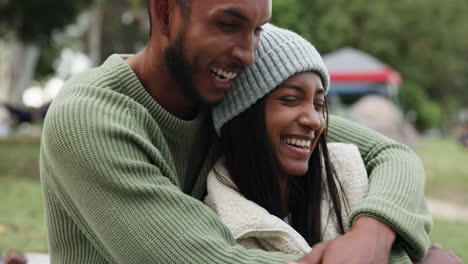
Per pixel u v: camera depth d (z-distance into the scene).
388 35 27.92
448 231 5.24
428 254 1.90
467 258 4.19
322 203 2.02
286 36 1.90
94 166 1.63
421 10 28.33
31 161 10.00
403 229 1.73
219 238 1.65
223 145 1.96
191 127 1.90
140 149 1.71
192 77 1.71
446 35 29.92
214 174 1.97
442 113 33.72
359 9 26.84
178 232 1.61
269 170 1.90
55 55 31.14
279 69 1.85
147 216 1.61
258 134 1.89
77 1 15.03
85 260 1.82
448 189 8.91
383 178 1.96
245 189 1.93
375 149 2.17
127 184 1.62
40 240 4.42
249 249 1.71
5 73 21.66
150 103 1.82
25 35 15.30
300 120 1.87
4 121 19.19
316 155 2.02
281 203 1.94
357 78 17.64
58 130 1.69
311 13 25.48
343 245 1.65
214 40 1.66
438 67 30.95
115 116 1.71
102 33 24.80
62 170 1.70
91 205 1.65
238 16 1.65
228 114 1.91
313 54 1.90
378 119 14.21
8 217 5.28
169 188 1.67
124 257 1.62
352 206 1.99
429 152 14.93
